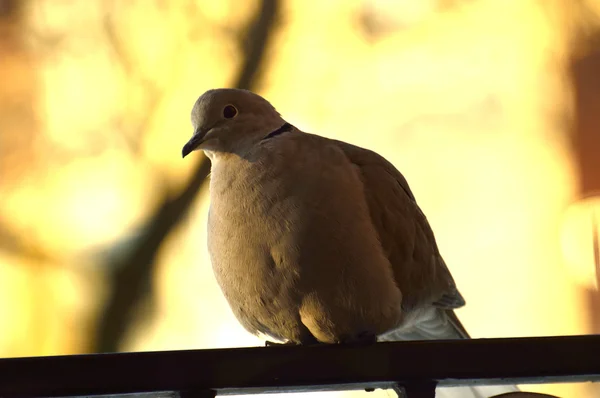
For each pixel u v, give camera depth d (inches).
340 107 522.9
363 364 160.2
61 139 503.5
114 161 503.8
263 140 221.9
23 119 501.0
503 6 533.6
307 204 204.2
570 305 517.7
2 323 479.8
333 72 521.3
